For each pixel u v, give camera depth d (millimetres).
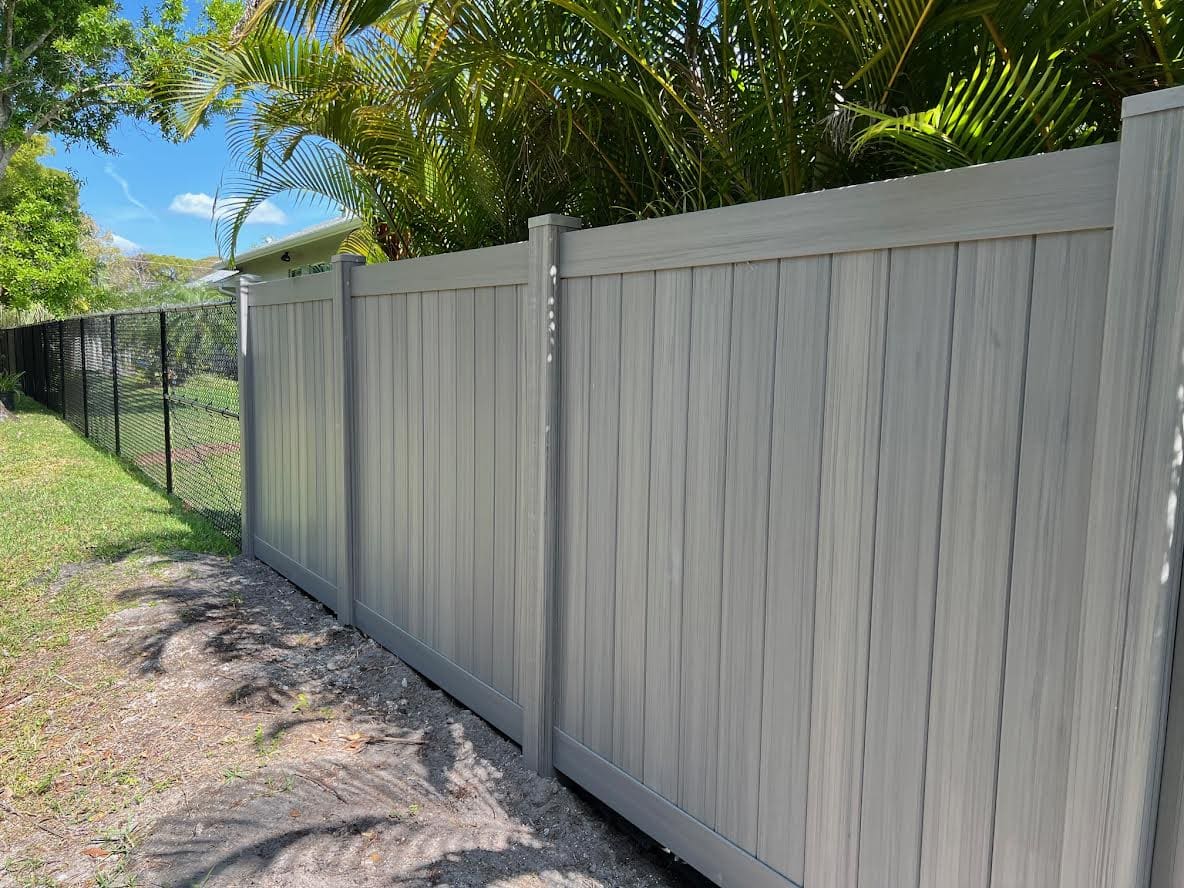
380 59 3543
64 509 6812
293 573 4844
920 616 1582
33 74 14992
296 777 2699
